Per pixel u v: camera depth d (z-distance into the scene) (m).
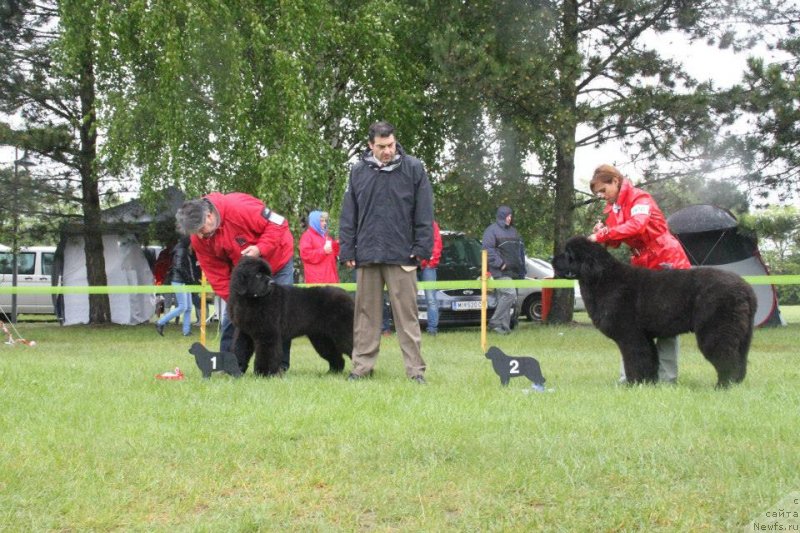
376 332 7.66
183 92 15.05
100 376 7.64
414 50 17.16
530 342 12.79
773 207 16.45
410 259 7.39
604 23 15.65
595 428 4.98
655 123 15.46
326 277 12.61
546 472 4.11
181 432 5.00
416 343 7.50
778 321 17.00
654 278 7.01
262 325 7.48
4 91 16.50
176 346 12.39
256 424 5.20
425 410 5.59
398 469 4.23
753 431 4.86
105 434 4.99
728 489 3.80
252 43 15.26
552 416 5.38
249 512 3.65
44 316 24.77
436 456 4.45
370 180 7.31
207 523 3.53
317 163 15.20
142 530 3.50
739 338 6.66
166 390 6.66
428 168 17.94
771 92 14.35
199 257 8.05
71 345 12.84
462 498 3.82
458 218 16.33
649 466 4.17
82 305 20.22
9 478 4.08
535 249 23.12
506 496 3.85
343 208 7.52
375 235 7.31
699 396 6.21
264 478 4.15
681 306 6.84
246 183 16.33
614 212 7.66
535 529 3.45
